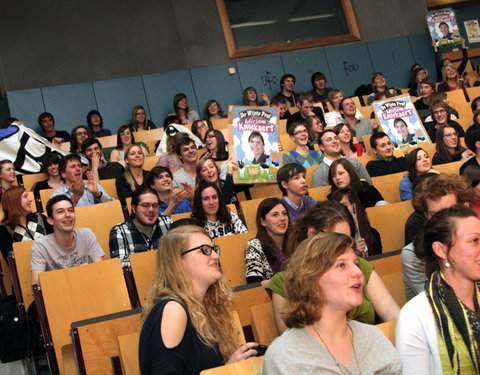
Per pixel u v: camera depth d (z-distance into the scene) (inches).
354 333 84.9
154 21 419.8
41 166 281.0
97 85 398.0
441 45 440.5
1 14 391.9
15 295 167.3
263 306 118.3
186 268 101.2
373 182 226.2
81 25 404.8
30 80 388.2
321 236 83.3
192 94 415.8
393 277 131.8
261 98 420.5
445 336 88.7
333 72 443.2
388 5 463.5
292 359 80.8
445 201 129.3
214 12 432.1
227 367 86.4
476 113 276.1
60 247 169.6
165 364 92.7
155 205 179.2
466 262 91.0
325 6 455.5
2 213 201.5
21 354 160.7
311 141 302.2
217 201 186.2
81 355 118.6
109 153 325.1
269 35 441.7
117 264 148.6
